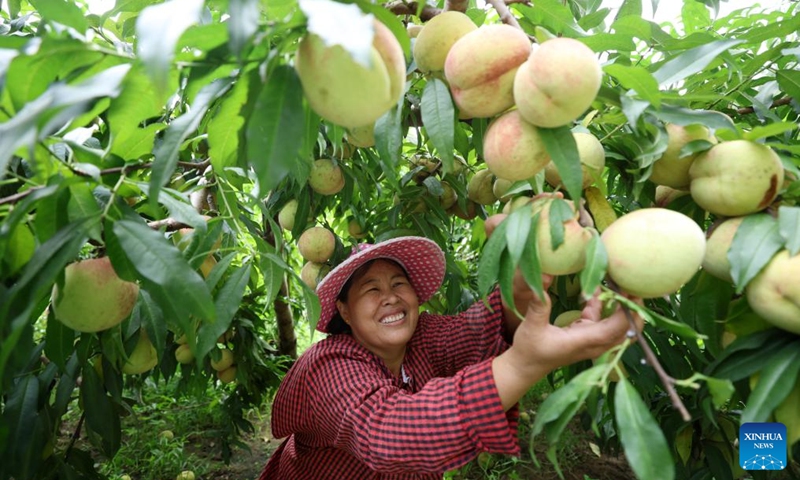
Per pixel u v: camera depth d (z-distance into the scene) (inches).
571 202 37.7
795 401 33.8
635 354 55.1
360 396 53.7
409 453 45.9
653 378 55.8
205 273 67.6
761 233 33.7
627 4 69.2
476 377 42.9
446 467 46.2
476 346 71.7
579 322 38.6
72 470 61.9
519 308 47.5
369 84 27.5
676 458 65.4
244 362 121.3
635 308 30.5
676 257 31.4
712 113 38.2
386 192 110.1
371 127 49.4
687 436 62.4
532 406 176.6
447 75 39.2
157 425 160.6
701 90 54.1
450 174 89.7
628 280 32.5
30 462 50.8
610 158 48.6
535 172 37.1
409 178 88.0
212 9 54.1
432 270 76.8
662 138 39.8
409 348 77.5
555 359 38.1
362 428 51.3
